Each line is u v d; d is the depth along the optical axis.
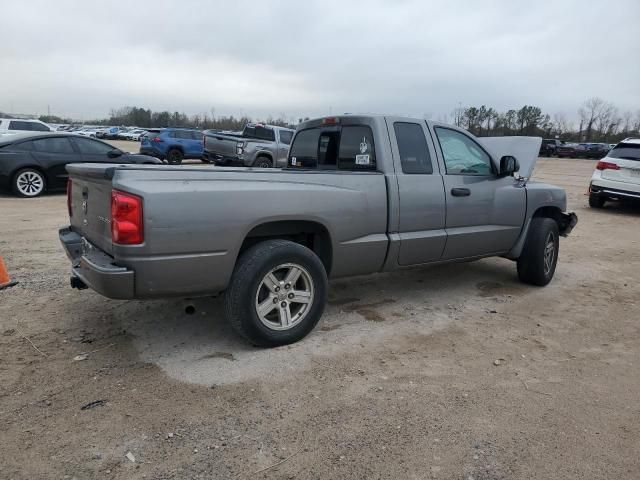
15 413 2.96
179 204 3.31
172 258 3.33
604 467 2.63
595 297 5.61
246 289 3.64
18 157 11.23
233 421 2.95
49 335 4.05
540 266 5.80
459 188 4.99
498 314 4.94
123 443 2.72
